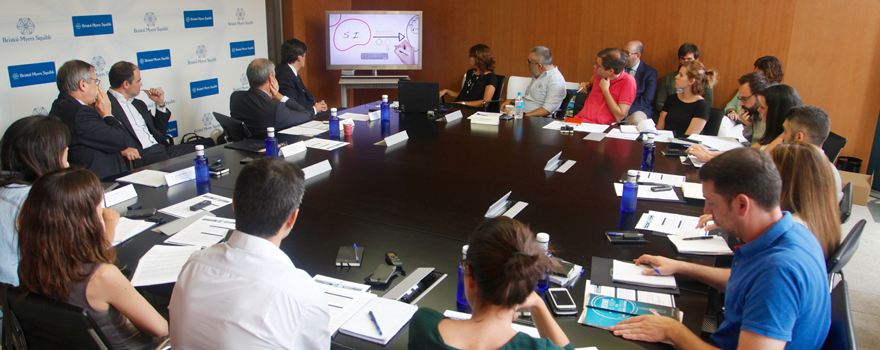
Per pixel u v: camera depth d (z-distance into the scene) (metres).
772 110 2.78
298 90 5.03
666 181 2.65
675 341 1.33
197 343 1.14
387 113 4.16
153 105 4.71
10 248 1.78
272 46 6.29
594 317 1.46
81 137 3.26
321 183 2.64
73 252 1.34
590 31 5.80
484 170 2.88
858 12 4.62
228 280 1.13
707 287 1.64
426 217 2.21
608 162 3.03
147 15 4.52
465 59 6.60
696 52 5.09
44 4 3.79
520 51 6.24
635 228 2.07
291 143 3.44
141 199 2.37
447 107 4.82
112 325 1.43
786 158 1.61
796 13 4.86
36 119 1.90
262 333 1.11
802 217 1.59
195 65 5.05
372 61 6.40
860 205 4.20
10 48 3.66
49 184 1.32
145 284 1.60
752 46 5.11
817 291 1.18
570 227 2.09
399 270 1.74
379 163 3.00
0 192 1.79
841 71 4.81
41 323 1.36
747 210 1.23
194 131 5.18
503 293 0.92
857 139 4.88
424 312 1.05
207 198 2.37
